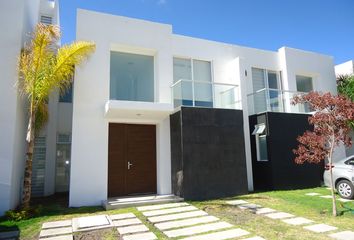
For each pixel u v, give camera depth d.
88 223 6.25
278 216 6.64
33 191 11.43
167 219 6.59
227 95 10.75
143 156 9.89
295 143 11.31
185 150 9.03
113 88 9.66
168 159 9.80
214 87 10.43
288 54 13.46
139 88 10.06
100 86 9.19
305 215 6.67
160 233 5.56
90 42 8.64
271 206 7.73
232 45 12.52
